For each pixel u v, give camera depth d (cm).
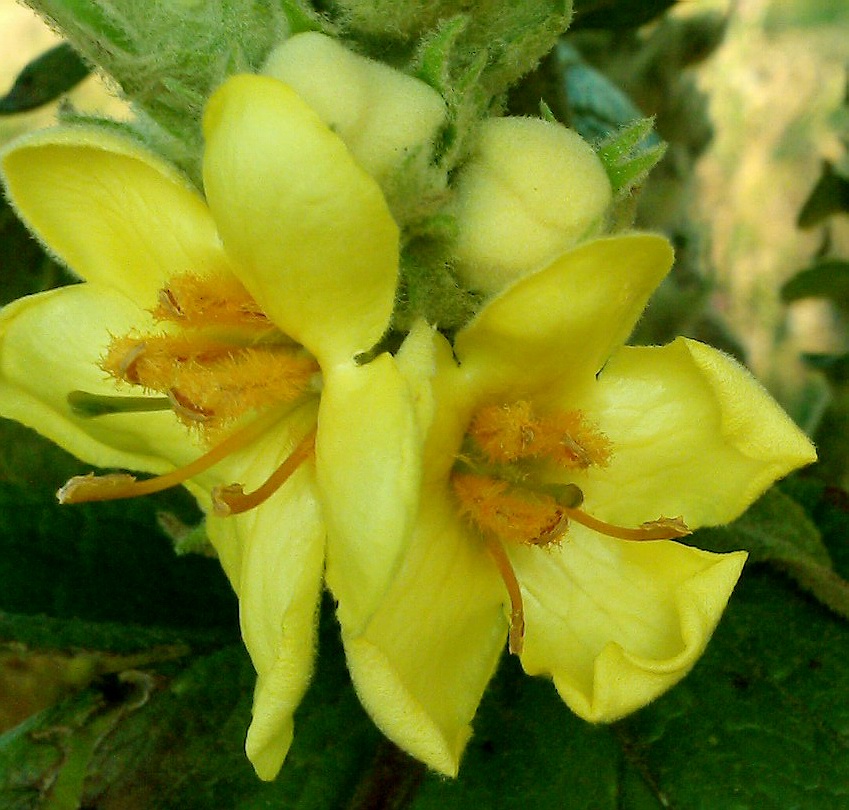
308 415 6
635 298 5
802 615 7
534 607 6
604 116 11
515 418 5
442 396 5
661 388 5
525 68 5
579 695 5
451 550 5
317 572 5
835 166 11
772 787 6
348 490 5
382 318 5
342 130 5
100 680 7
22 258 9
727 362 5
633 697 5
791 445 5
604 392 6
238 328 5
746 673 6
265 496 5
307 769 7
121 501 8
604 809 6
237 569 6
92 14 5
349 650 5
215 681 7
